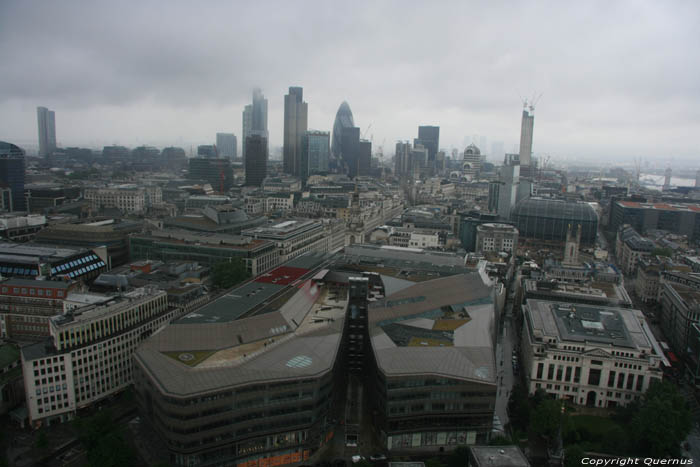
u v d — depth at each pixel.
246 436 176.12
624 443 195.12
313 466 182.12
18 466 178.88
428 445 197.25
